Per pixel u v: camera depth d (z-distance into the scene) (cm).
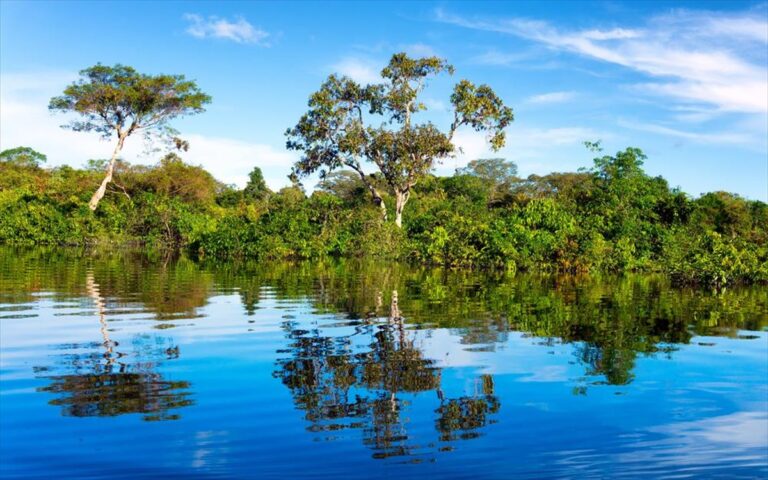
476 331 719
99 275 1330
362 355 583
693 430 394
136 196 3784
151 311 838
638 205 2952
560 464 340
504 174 6303
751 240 2661
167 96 3447
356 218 2562
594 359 581
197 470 322
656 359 585
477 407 431
